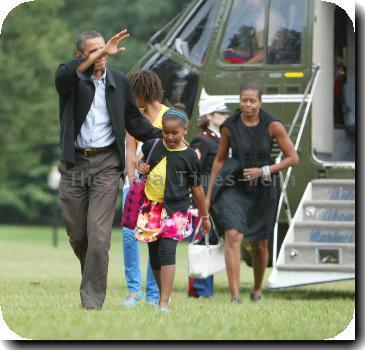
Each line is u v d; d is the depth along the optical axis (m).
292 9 51.88
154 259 35.66
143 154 35.28
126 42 165.00
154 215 34.69
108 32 170.00
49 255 86.62
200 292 45.72
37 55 172.62
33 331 27.20
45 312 32.06
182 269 72.75
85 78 33.06
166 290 34.41
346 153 55.31
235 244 41.25
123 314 31.61
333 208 47.44
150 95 37.75
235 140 41.66
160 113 37.91
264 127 41.56
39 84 174.75
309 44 51.25
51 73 174.62
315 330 30.03
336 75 55.50
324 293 52.84
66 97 33.72
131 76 38.06
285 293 52.41
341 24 55.41
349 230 45.91
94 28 173.25
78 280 53.81
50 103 175.00
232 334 28.00
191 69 52.84
